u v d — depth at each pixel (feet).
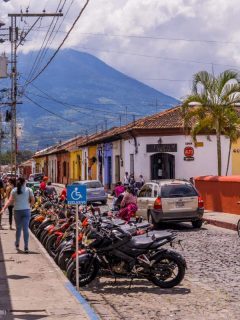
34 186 125.90
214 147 139.33
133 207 64.69
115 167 171.53
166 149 140.05
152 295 34.40
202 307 31.01
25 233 50.57
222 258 48.21
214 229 73.87
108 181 183.52
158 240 36.42
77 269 35.19
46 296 32.35
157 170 141.90
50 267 42.60
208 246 56.13
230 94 104.17
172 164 141.18
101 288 36.68
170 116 144.36
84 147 228.43
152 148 141.08
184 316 29.09
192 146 138.92
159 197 72.84
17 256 48.24
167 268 36.14
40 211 67.72
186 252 52.16
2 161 477.77
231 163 139.64
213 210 96.99
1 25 63.52
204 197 100.32
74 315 27.84
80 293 34.60
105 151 186.91
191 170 139.33
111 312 30.32
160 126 139.44
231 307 30.89
